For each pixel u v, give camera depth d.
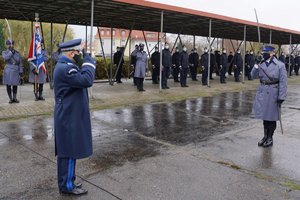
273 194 4.16
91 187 4.29
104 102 10.52
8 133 6.77
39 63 10.15
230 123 8.23
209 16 14.57
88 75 3.82
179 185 4.39
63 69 3.81
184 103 11.06
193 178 4.64
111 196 4.04
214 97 12.70
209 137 6.86
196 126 7.83
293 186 4.42
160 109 9.83
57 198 3.95
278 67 6.04
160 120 8.36
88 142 4.04
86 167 4.98
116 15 14.09
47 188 4.23
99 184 4.38
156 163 5.21
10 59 9.53
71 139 3.91
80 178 4.57
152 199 3.97
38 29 10.25
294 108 10.68
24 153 5.57
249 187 4.36
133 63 14.67
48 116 8.36
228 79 20.52
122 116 8.67
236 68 18.83
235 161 5.38
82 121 3.97
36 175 4.64
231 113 9.55
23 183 4.38
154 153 5.71
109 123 7.87
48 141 6.26
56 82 3.90
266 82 6.17
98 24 17.23
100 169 4.91
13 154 5.51
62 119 3.90
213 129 7.56
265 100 6.14
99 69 19.53
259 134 7.16
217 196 4.08
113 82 16.47
